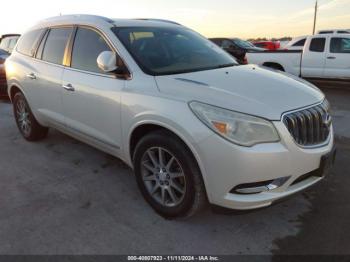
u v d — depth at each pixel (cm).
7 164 454
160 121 297
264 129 266
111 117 353
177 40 405
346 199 357
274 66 1192
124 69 345
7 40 1562
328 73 1079
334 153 318
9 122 661
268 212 334
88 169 434
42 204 352
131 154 348
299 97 302
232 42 1725
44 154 486
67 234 303
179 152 289
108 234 302
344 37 1045
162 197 320
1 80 912
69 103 409
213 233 304
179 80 315
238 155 261
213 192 278
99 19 398
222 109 270
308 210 338
